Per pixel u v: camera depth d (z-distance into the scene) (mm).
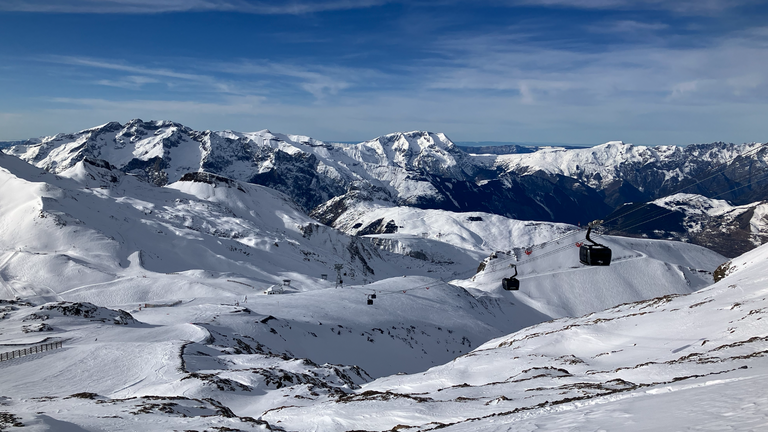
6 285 169375
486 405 33188
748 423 11648
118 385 57062
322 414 37031
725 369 31734
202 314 124062
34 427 21703
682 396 18250
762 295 74562
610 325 80750
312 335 121250
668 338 66500
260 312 132250
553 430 16594
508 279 40688
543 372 51562
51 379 58656
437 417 31672
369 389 64500
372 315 149125
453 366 71875
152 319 120375
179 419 31875
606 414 17594
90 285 173500
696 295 97562
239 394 54531
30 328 89375
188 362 66500
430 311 167250
